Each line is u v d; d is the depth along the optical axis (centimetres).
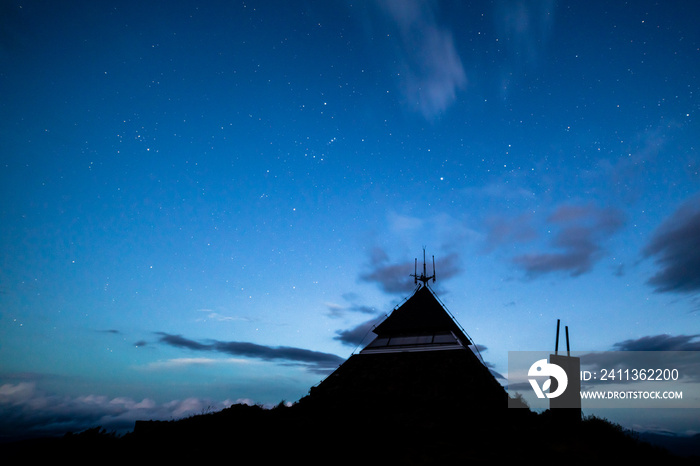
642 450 1239
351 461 938
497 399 1427
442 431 1166
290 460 938
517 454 1042
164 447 1009
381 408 1402
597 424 1434
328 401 1505
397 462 938
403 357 1794
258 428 1177
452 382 1553
